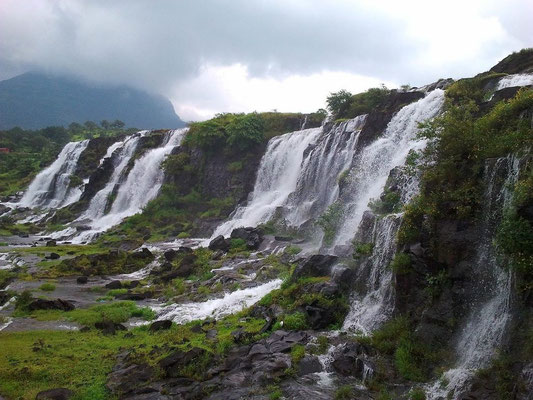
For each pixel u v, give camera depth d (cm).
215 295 2458
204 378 1454
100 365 1574
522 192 1327
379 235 1931
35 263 3503
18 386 1412
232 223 4191
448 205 1597
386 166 3028
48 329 1991
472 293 1465
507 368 1222
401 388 1357
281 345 1605
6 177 8662
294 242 3281
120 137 7912
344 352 1533
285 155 4706
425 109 3059
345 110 4925
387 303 1728
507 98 2431
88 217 5931
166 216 4975
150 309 2320
